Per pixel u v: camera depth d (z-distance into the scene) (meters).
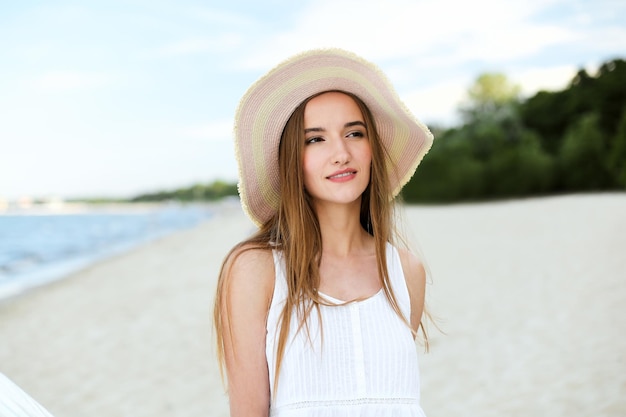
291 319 1.52
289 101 1.59
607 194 39.56
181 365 5.95
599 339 5.73
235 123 1.61
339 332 1.52
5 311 9.48
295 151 1.60
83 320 8.45
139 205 128.00
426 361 5.47
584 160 46.75
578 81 55.53
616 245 11.78
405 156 1.82
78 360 6.43
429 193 47.28
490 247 13.34
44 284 12.60
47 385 5.63
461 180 46.44
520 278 9.17
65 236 35.41
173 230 33.47
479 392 4.66
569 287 8.19
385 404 1.51
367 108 1.65
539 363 5.20
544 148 52.25
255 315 1.55
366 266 1.69
